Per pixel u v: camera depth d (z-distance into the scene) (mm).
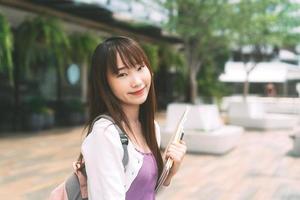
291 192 5746
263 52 18234
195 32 12523
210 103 22359
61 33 11359
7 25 9773
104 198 1364
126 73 1527
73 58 13602
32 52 12430
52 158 8188
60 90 15023
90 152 1416
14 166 7367
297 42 15758
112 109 1511
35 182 6156
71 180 1552
